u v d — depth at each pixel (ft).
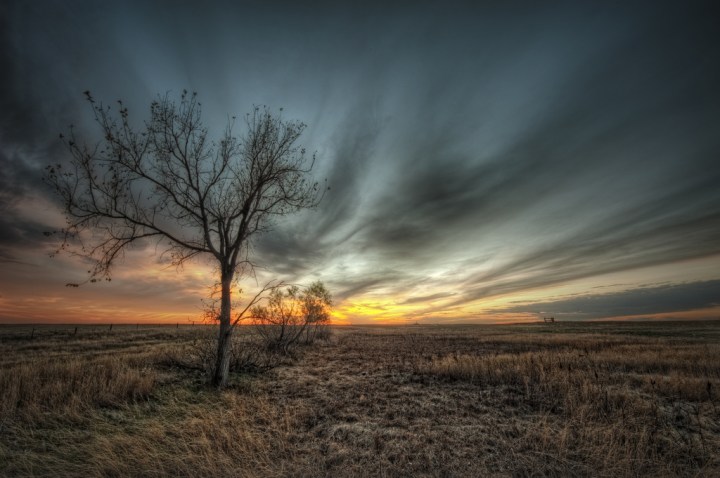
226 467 20.17
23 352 77.10
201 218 45.57
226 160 47.47
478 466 21.27
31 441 23.72
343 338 143.84
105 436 24.66
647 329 186.29
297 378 49.70
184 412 31.24
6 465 20.01
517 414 32.45
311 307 90.58
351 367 60.59
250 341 85.66
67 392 33.94
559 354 69.62
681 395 38.04
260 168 48.57
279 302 81.15
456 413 32.73
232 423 27.53
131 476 19.24
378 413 32.71
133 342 101.91
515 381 46.52
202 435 24.52
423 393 40.60
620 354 69.26
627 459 21.03
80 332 142.82
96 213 40.37
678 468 21.03
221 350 42.96
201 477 19.12
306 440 25.62
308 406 34.81
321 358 73.67
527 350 88.69
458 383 46.19
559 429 27.50
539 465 21.30
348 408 34.19
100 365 49.24
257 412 31.81
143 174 42.93
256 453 22.53
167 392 37.86
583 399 34.88
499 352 83.71
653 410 31.12
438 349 93.35
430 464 21.48
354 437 26.27
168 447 22.97
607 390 36.47
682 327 201.77
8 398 31.45
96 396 33.27
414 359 71.15
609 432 24.80
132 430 26.30
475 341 120.47
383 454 22.91
